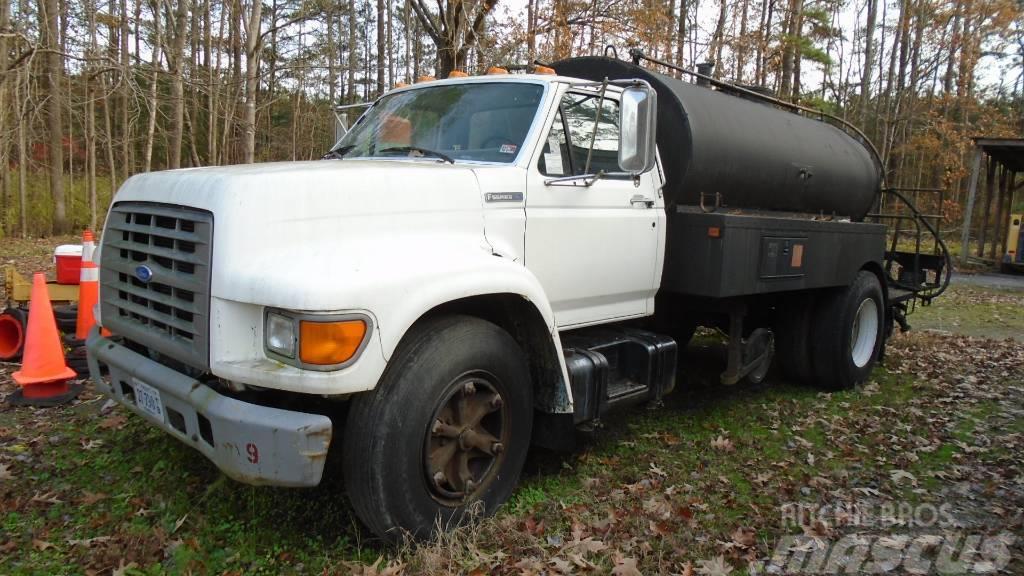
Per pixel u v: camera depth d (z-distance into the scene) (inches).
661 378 171.6
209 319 110.5
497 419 134.1
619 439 186.4
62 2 612.4
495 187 138.6
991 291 582.2
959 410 224.1
